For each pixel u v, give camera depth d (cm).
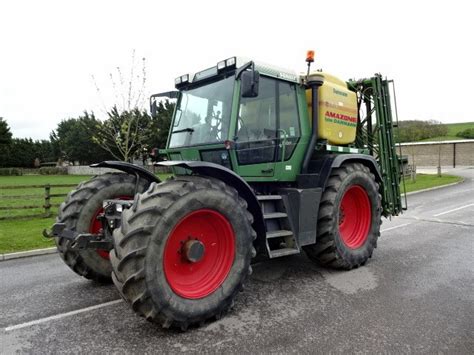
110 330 297
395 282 400
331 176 446
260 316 317
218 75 400
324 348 260
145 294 269
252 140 392
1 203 1195
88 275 397
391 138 557
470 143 3384
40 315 329
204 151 405
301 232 400
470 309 324
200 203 297
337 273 438
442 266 459
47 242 633
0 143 5262
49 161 6122
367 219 483
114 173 439
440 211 931
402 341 268
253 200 348
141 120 1202
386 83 553
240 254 323
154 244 272
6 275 459
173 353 259
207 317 301
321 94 454
